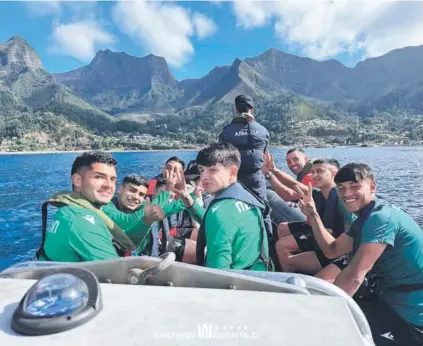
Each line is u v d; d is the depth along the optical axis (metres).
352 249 3.29
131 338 1.02
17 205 18.97
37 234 12.99
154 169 44.62
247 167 4.73
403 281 2.88
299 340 1.03
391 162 48.16
